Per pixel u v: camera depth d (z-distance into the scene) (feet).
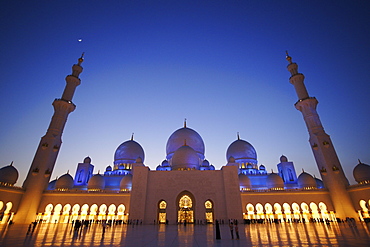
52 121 186.50
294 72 213.05
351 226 106.42
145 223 155.43
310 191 171.12
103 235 73.97
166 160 224.74
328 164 171.42
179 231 91.61
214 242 55.67
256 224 144.15
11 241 55.72
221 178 169.78
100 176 196.54
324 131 183.62
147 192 165.37
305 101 193.77
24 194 160.56
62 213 165.07
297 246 46.78
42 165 170.40
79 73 214.28
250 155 229.86
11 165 168.76
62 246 48.60
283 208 167.43
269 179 197.88
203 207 160.66
